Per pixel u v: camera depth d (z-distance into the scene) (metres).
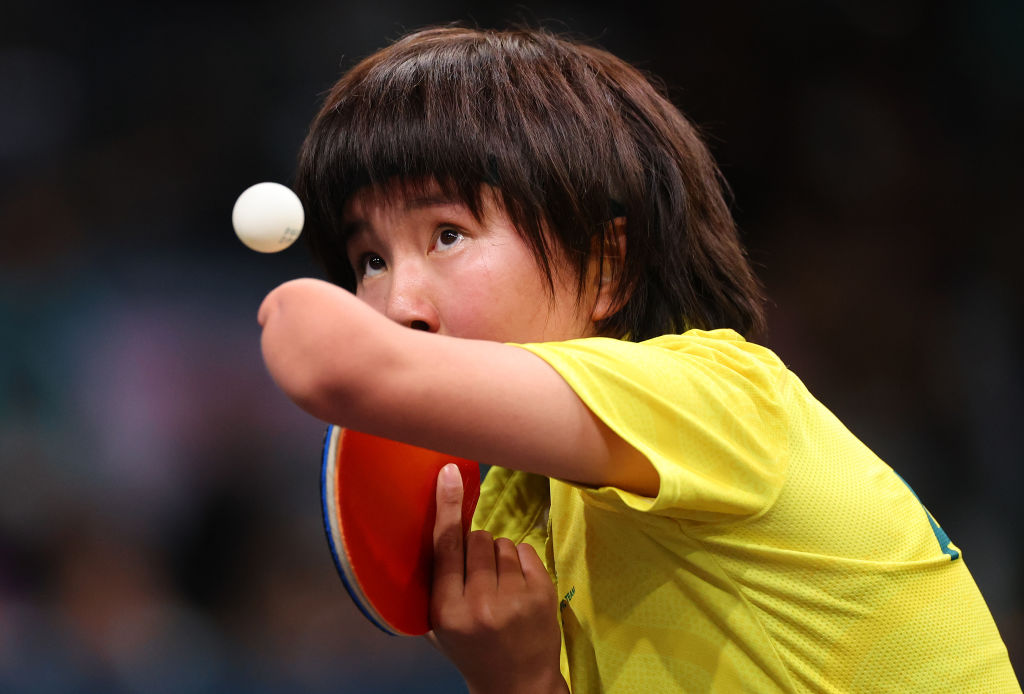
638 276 3.39
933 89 13.73
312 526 11.62
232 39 12.86
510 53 3.40
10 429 11.09
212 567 11.30
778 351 12.93
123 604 10.86
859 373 12.89
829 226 13.45
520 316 3.11
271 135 12.83
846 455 3.09
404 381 2.31
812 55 13.70
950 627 3.12
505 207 3.10
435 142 3.07
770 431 2.83
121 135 12.58
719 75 13.47
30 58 12.44
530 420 2.43
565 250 3.20
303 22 12.94
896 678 3.02
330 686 10.69
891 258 13.28
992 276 13.16
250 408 11.97
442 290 3.08
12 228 11.98
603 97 3.43
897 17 13.68
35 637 10.48
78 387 11.48
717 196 3.82
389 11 12.98
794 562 2.90
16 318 11.55
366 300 3.26
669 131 3.60
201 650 10.80
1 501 10.83
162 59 12.73
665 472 2.51
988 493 12.42
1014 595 11.91
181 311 12.18
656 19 13.40
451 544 3.13
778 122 13.59
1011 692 3.25
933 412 12.74
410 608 3.07
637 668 3.12
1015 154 13.48
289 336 2.31
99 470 11.23
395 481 3.03
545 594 3.13
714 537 2.86
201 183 12.66
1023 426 12.62
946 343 13.02
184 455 11.56
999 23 13.55
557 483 3.45
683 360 2.74
